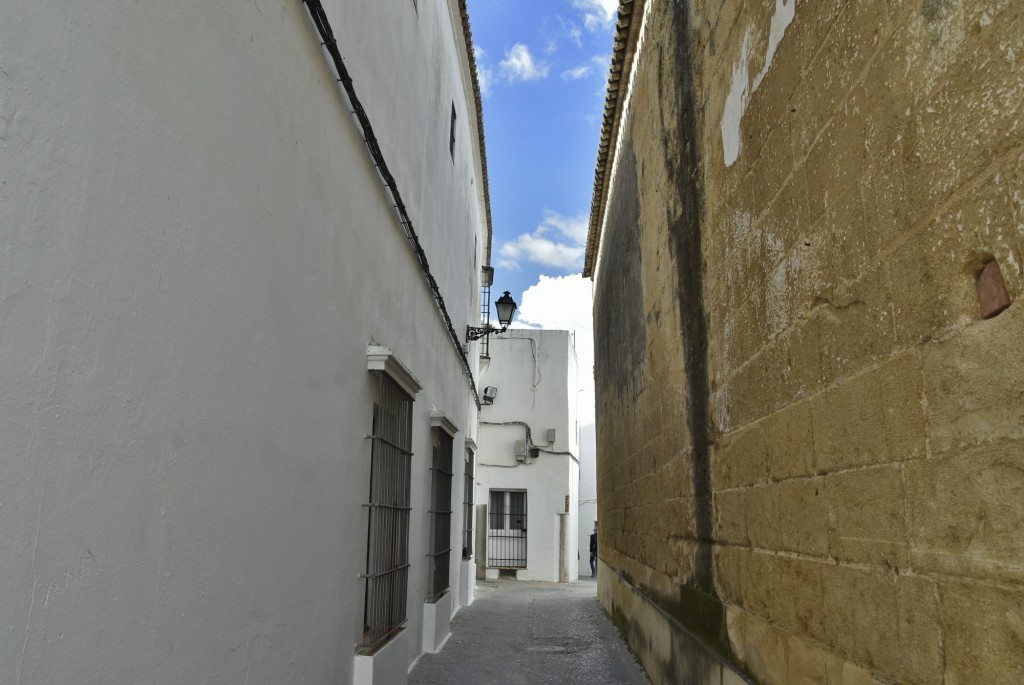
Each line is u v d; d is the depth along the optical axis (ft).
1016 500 5.30
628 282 25.54
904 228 6.86
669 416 17.97
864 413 7.69
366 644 15.24
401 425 18.19
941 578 6.28
